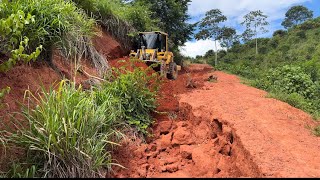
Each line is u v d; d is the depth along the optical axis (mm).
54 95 4871
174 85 10602
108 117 5625
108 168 4859
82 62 8156
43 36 6332
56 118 4406
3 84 5461
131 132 6270
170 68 13523
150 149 6098
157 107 7742
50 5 6598
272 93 10117
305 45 36406
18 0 5922
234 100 8805
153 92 7543
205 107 7711
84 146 4625
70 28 7121
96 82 7508
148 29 15633
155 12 19078
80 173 4410
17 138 4387
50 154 4348
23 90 5648
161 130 6930
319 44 34312
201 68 24828
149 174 5250
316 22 45812
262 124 6559
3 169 4184
